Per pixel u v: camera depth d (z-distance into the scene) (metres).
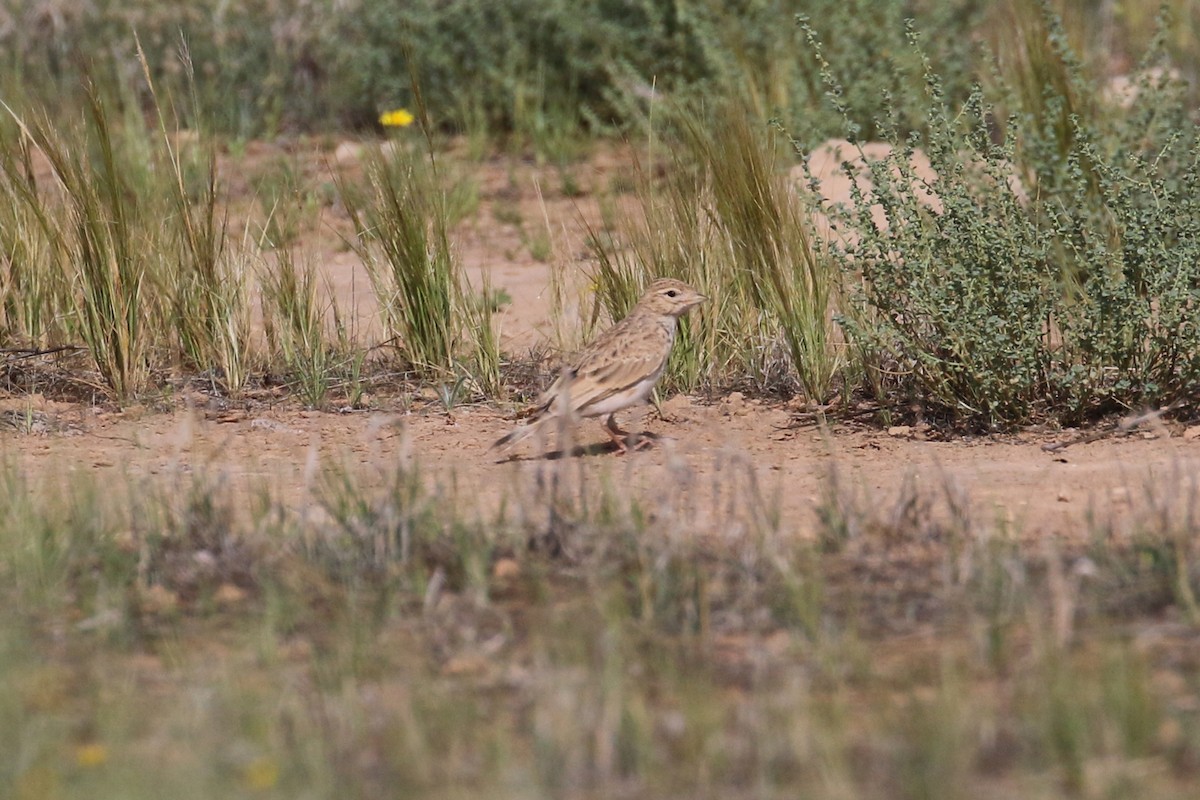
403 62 23.45
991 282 11.95
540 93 22.92
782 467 11.27
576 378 11.41
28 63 22.81
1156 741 6.33
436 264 14.22
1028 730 6.44
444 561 8.77
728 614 7.88
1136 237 11.91
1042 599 7.99
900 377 12.92
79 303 14.01
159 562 8.76
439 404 13.49
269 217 15.38
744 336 13.93
